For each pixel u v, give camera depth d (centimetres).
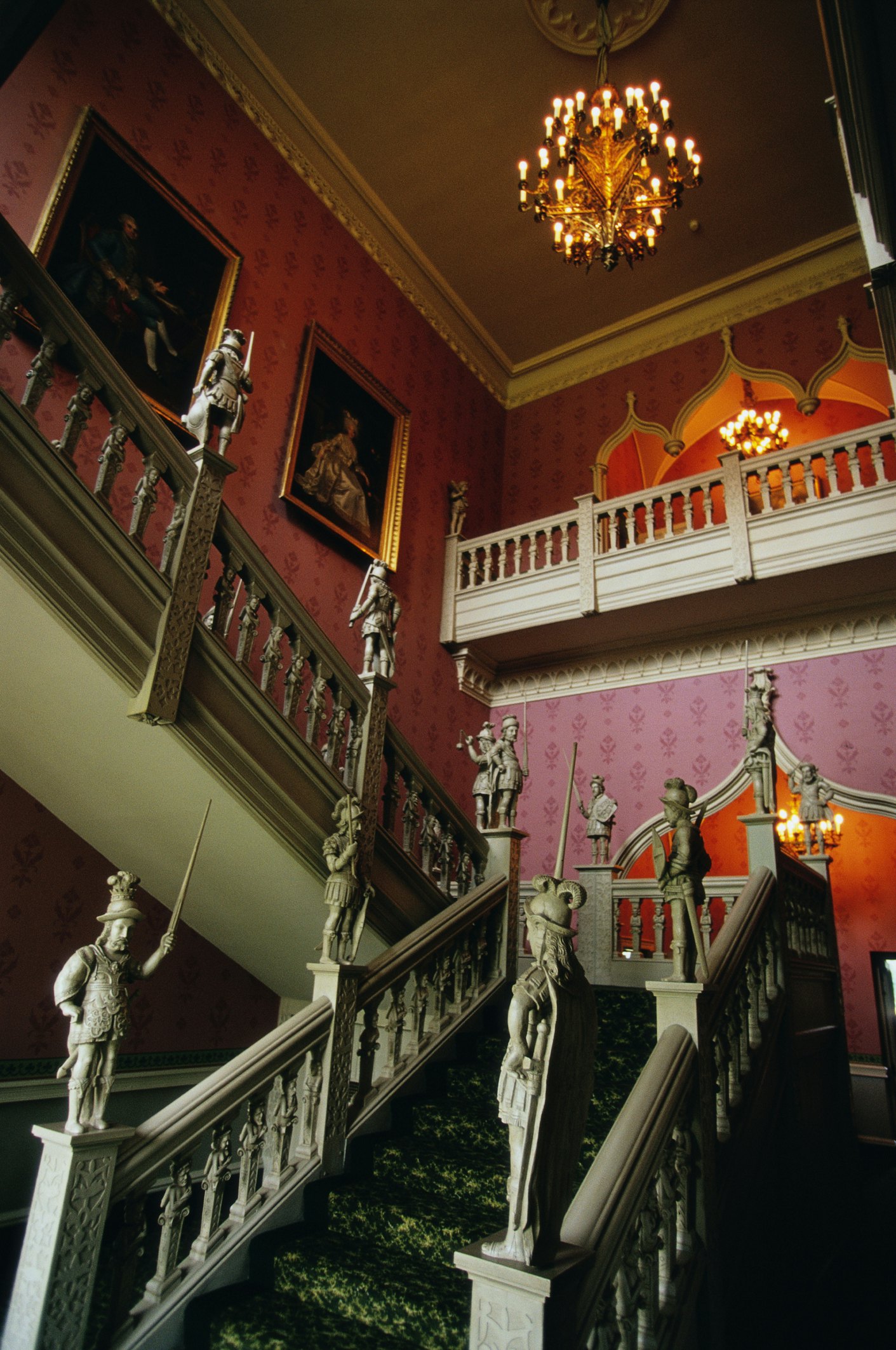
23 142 665
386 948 571
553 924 245
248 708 489
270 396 884
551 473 1270
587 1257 227
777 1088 448
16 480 397
